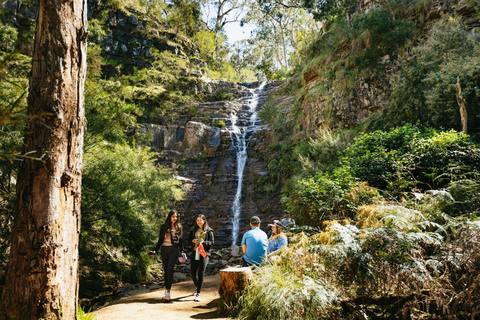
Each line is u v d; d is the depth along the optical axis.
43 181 3.53
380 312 4.41
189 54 33.41
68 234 3.68
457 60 11.39
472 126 10.42
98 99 11.30
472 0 14.81
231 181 19.44
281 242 6.17
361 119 16.33
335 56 19.47
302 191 7.97
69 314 3.64
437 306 3.84
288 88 25.53
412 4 17.34
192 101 25.58
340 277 4.41
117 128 12.04
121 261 12.94
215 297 6.74
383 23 16.48
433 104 11.07
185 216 17.78
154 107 23.88
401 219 4.53
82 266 11.52
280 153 19.36
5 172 9.03
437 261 4.24
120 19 28.77
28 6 21.95
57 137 3.62
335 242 4.68
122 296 9.08
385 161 8.77
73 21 3.81
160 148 21.33
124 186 11.21
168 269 6.52
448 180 7.97
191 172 20.12
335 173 8.66
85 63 3.98
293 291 4.28
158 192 12.41
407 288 4.16
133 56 28.39
